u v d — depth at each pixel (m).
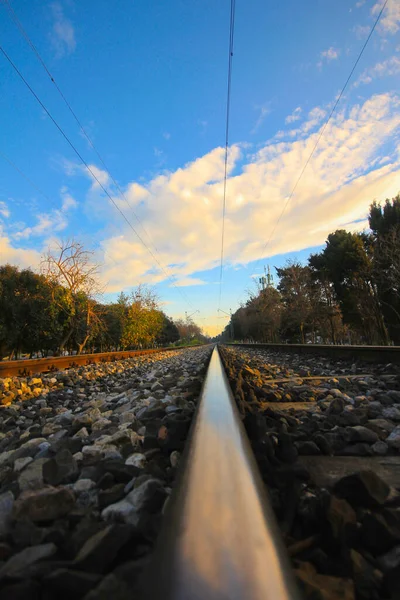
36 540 1.12
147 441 2.25
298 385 5.12
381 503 1.30
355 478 1.37
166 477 1.72
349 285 27.92
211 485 1.05
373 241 26.00
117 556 1.01
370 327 27.55
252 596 0.65
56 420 3.66
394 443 2.16
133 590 0.77
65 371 9.86
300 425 2.59
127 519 1.29
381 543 1.08
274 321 43.97
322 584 0.91
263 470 1.65
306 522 1.23
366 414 2.90
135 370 10.15
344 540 1.08
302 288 33.66
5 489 1.77
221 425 1.68
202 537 0.81
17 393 5.80
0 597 0.81
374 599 0.94
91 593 0.74
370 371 6.52
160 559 0.76
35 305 22.69
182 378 6.37
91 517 1.31
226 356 13.30
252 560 0.74
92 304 23.03
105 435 2.61
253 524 0.87
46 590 0.83
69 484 1.72
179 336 95.50
